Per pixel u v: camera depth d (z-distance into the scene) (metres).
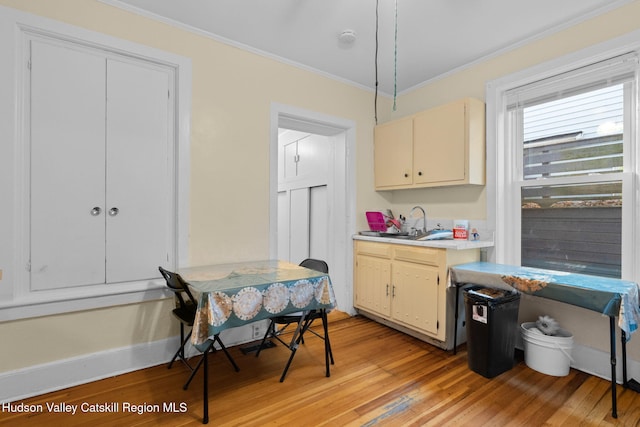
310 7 2.19
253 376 2.19
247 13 2.27
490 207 2.81
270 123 2.87
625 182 2.16
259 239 2.81
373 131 3.64
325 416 1.77
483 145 2.85
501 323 2.20
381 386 2.07
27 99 1.95
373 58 2.91
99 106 2.16
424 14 2.24
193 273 2.20
